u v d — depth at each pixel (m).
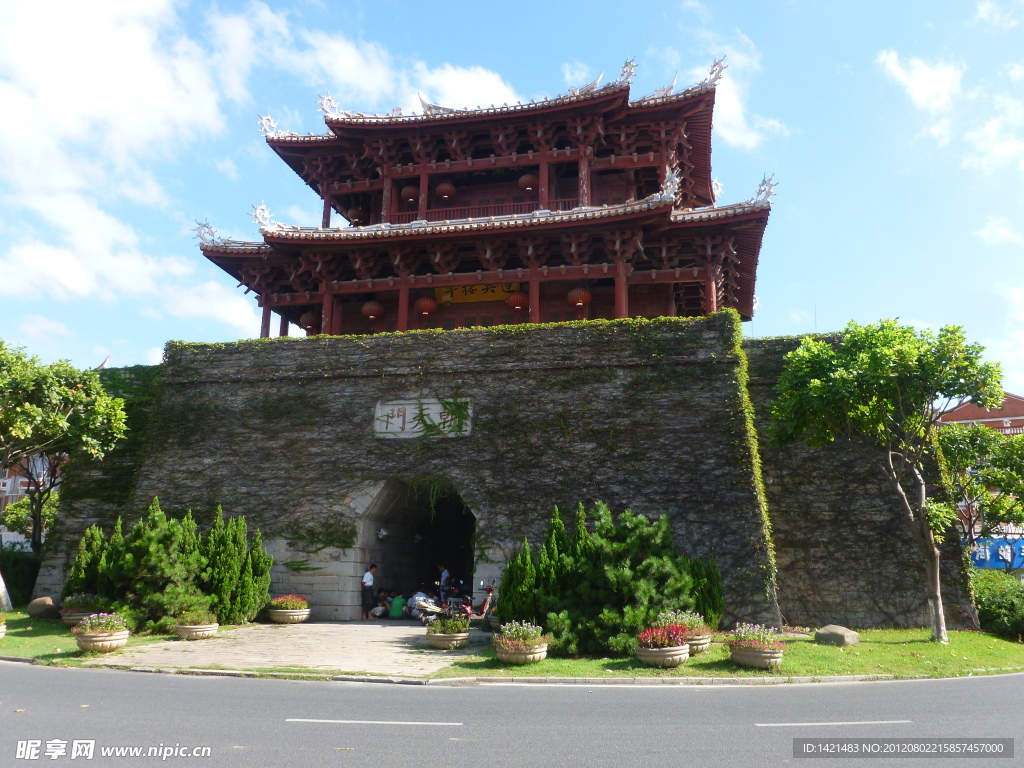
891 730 10.70
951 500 25.02
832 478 25.70
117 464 31.59
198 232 38.09
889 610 23.50
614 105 38.22
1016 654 19.73
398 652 19.08
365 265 36.72
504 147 40.53
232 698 13.09
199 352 31.00
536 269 34.97
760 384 27.83
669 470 25.03
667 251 35.25
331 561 26.66
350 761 8.80
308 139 41.84
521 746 9.60
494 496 25.92
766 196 32.28
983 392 20.27
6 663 18.02
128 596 22.67
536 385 27.34
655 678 15.66
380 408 28.34
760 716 11.71
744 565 23.09
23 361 27.02
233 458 28.89
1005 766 8.85
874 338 21.42
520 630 17.62
